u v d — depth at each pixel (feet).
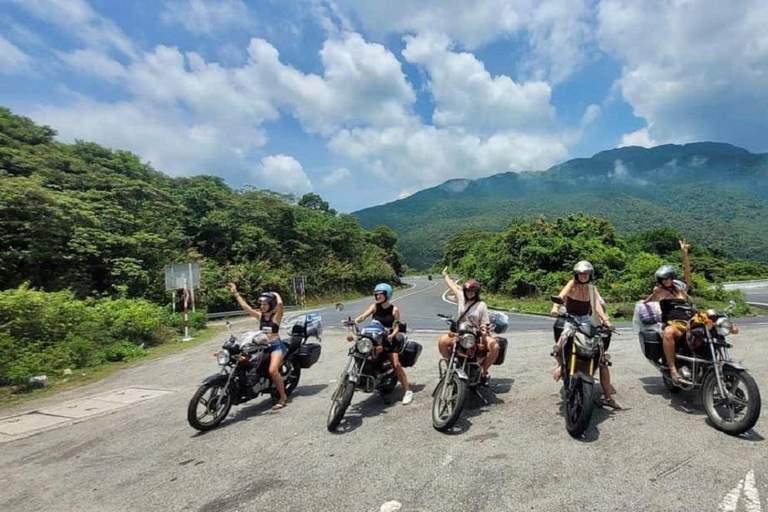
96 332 41.14
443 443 14.01
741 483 10.55
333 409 16.34
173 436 16.76
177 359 36.45
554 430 14.49
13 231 60.59
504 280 108.06
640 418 15.10
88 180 83.46
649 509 9.68
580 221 116.57
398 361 18.29
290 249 132.67
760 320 46.26
